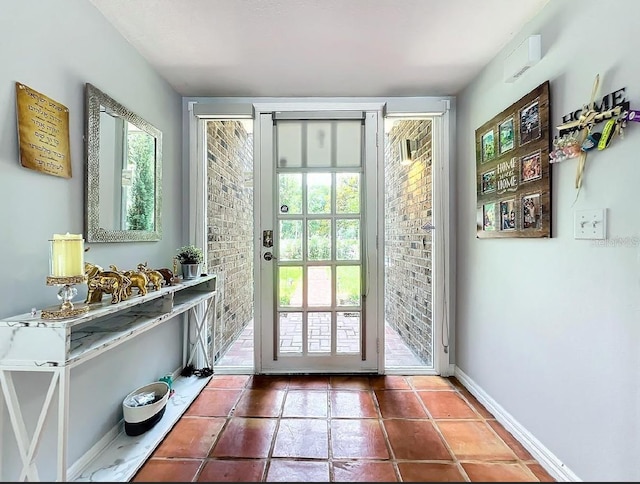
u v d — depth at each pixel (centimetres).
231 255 336
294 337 265
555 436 150
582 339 136
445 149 259
